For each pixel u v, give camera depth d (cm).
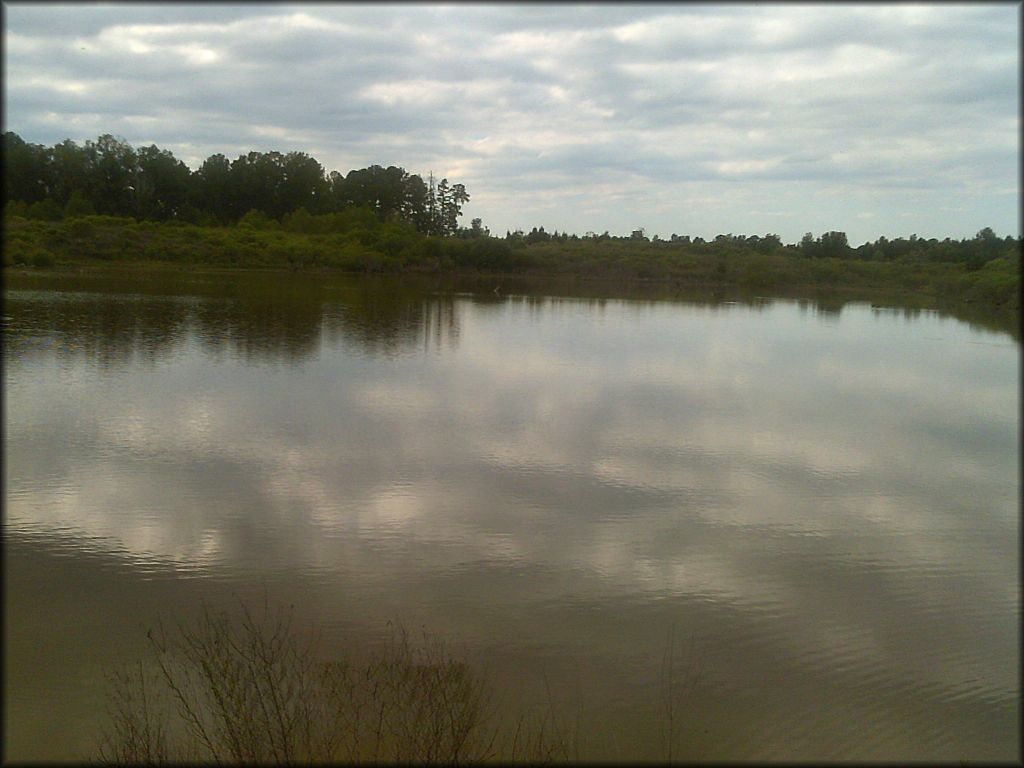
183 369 2317
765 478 1568
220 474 1440
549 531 1250
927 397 2358
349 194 9994
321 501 1330
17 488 1324
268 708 735
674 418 2011
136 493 1330
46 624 909
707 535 1271
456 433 1773
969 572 1171
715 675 871
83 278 4666
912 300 5034
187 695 773
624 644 928
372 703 759
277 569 1077
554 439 1762
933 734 788
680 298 5766
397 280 6494
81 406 1845
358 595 1013
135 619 932
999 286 3594
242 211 8650
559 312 4503
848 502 1458
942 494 1519
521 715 779
